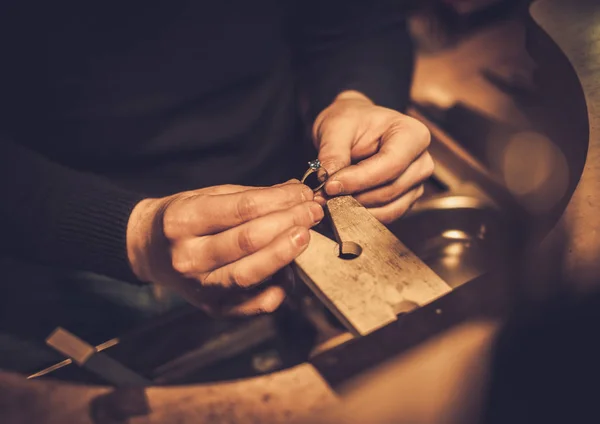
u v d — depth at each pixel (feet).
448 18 3.43
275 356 1.49
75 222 1.52
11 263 1.93
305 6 2.02
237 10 1.78
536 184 1.75
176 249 1.35
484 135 2.23
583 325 1.06
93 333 1.84
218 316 1.46
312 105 2.01
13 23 1.62
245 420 1.00
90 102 1.73
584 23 1.71
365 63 1.99
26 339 1.78
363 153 1.62
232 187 1.46
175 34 1.72
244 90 1.90
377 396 1.00
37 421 1.03
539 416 0.96
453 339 1.06
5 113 1.75
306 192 1.36
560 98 1.73
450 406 0.98
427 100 2.80
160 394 1.05
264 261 1.24
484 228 1.64
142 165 1.85
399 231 1.66
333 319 1.52
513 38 3.25
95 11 1.63
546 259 1.17
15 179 1.57
